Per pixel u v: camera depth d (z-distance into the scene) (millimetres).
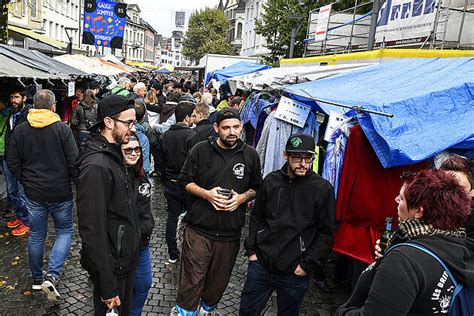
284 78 5832
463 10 7359
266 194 2869
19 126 3588
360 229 3090
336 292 4242
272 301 3975
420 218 1602
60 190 3623
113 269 2348
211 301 3270
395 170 3006
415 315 1494
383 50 6793
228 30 57312
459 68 3672
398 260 1485
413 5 8258
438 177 1604
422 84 3418
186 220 3152
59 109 9133
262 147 5172
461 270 1463
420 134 2801
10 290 3809
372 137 2832
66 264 4430
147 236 2865
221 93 12016
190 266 3064
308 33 13266
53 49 16516
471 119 2910
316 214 2783
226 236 3082
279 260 2746
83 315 3488
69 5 34000
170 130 4395
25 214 5023
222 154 3037
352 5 13992
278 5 19828
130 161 2541
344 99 3479
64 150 3604
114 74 12727
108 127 2385
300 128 4953
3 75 4762
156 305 3770
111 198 2371
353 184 3062
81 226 2238
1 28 9391
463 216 1536
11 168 3615
